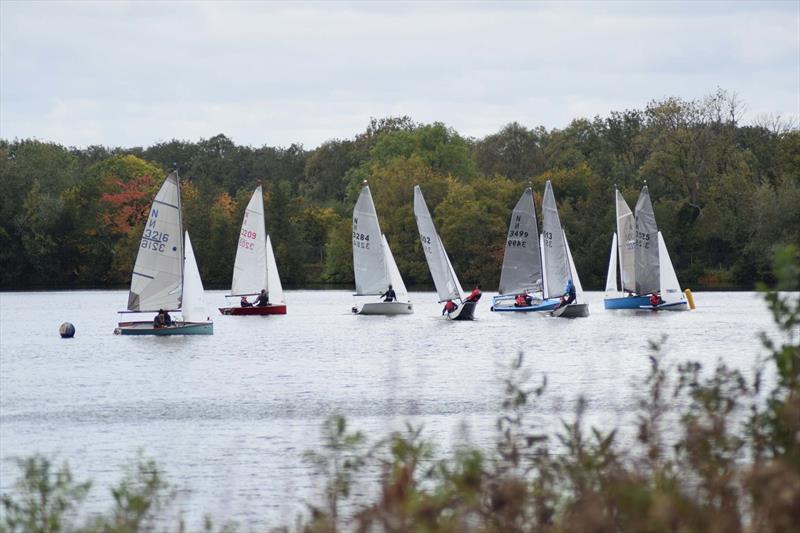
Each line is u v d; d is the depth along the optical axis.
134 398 89.44
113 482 55.59
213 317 195.12
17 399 89.81
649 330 156.50
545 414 70.00
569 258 195.00
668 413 41.31
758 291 30.70
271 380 100.56
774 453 29.17
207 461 61.03
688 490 29.02
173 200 148.38
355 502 44.78
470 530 27.47
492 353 123.12
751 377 64.75
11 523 32.88
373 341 141.88
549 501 29.94
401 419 73.50
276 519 46.81
